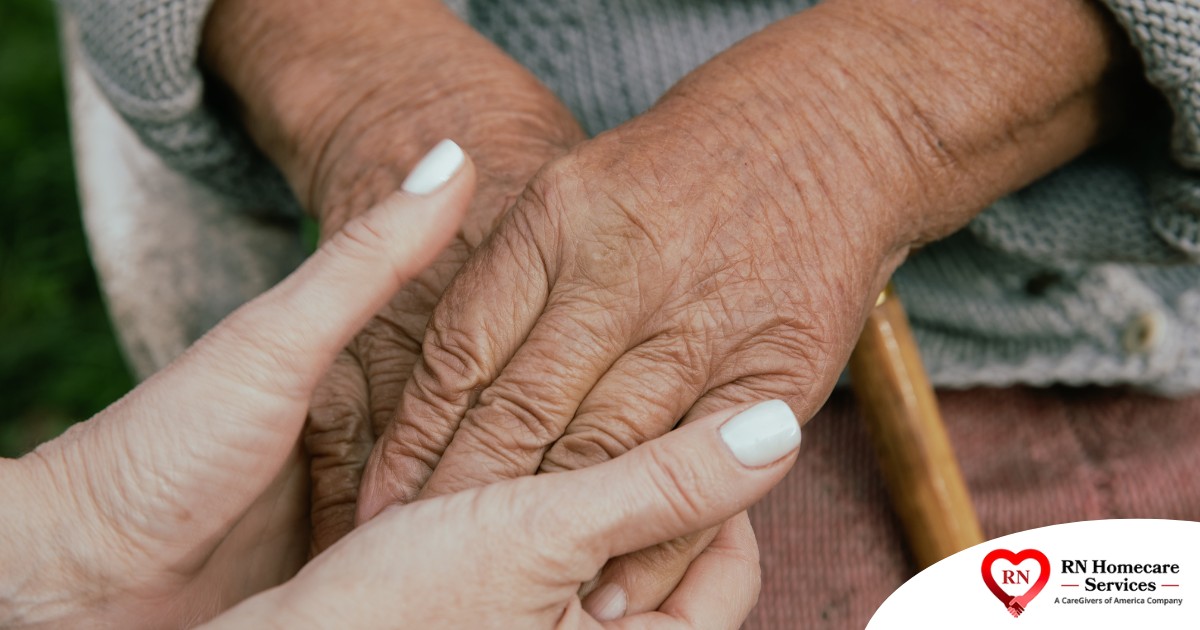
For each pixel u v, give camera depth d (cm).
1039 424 63
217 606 54
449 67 58
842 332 52
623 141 52
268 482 52
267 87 58
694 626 52
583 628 50
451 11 60
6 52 117
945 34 53
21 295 106
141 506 50
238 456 51
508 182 56
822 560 61
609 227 51
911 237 54
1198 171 55
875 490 62
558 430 51
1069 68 54
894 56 53
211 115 61
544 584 49
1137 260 58
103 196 66
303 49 58
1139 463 62
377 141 57
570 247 51
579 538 48
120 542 51
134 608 52
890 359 59
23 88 114
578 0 61
